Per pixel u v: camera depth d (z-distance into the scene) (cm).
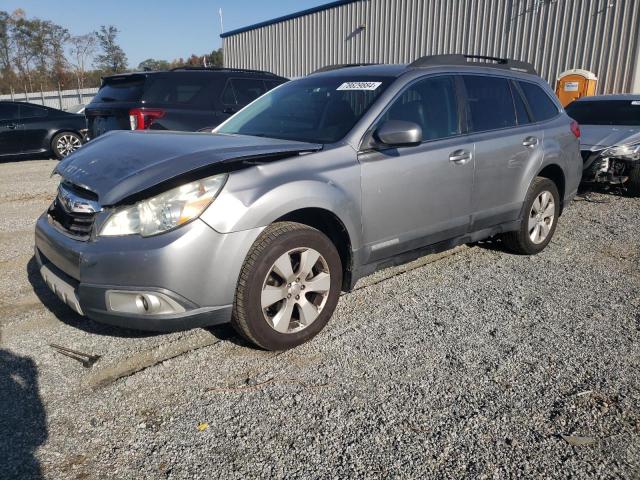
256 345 329
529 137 482
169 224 281
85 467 235
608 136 802
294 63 2045
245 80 835
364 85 402
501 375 305
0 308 396
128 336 353
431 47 1579
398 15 1644
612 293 427
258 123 421
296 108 418
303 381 300
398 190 372
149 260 275
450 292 427
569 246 554
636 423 262
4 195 820
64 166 345
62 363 320
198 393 289
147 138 356
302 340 336
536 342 344
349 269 360
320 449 245
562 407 275
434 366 315
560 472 231
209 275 287
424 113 405
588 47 1251
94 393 290
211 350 335
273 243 308
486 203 448
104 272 283
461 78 442
